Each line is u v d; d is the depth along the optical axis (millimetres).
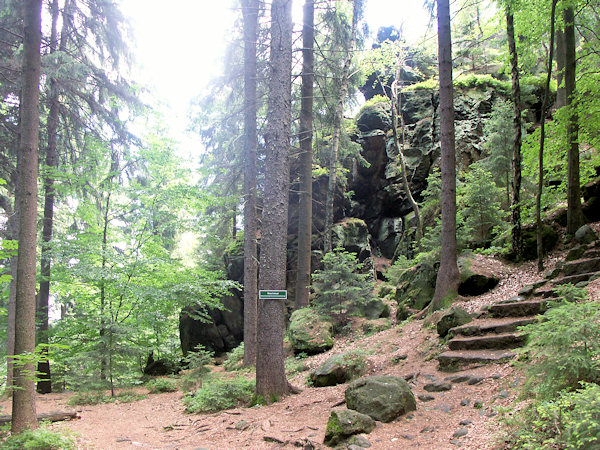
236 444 5797
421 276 11656
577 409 3195
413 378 7027
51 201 13961
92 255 12258
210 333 17469
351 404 5680
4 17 11844
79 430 7355
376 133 20719
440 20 10414
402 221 20500
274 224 8391
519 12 10836
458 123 18469
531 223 10781
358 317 12336
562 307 4066
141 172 14547
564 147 9930
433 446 4395
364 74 17562
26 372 6164
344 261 12367
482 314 8078
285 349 12711
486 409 4957
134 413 9117
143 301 12578
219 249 20203
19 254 6352
